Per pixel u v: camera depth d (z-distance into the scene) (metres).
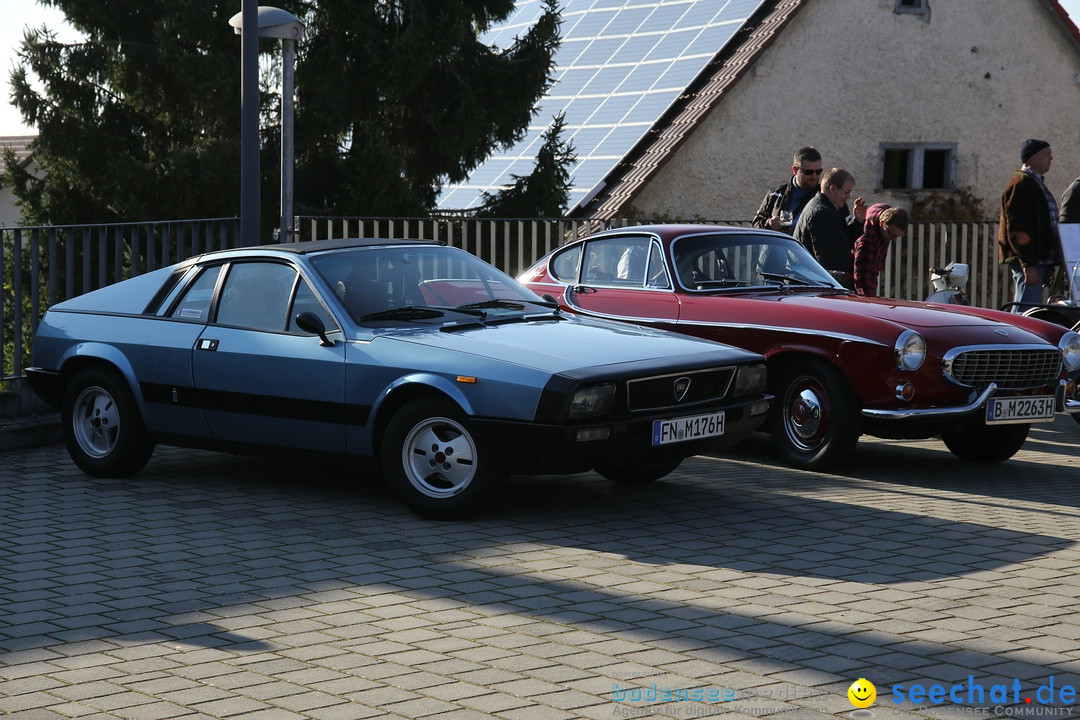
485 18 21.11
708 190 20.67
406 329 7.67
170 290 8.59
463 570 6.30
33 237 10.38
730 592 5.90
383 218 14.04
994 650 5.07
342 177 19.62
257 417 7.98
